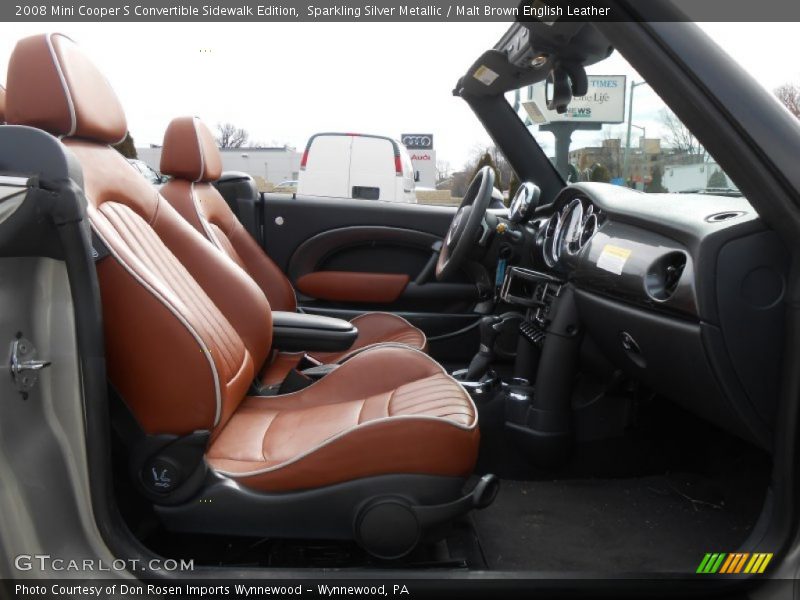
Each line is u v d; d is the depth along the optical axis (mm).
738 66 1053
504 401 2006
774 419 1188
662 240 1415
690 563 1562
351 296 2871
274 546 1332
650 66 1062
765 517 1141
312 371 1985
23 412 904
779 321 1151
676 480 1981
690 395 1410
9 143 963
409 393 1521
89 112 1312
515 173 2664
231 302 1718
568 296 1888
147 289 1149
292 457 1251
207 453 1308
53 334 982
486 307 2689
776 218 1075
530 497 1893
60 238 978
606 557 1590
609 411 1950
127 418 1171
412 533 1196
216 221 2344
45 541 923
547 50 1855
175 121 2164
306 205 2859
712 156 1097
